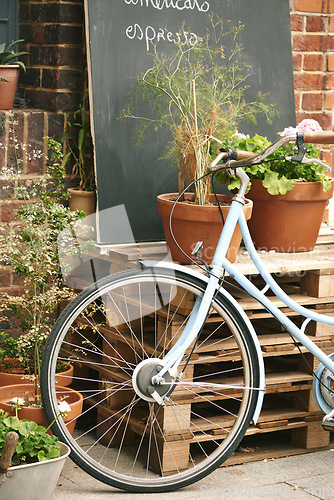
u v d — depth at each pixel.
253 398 3.03
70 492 2.89
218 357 3.15
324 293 3.36
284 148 3.34
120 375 3.29
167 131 3.61
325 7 4.29
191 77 3.50
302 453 3.38
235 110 3.46
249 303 3.21
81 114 3.65
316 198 3.32
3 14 3.81
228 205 3.22
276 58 4.01
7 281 3.53
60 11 3.61
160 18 3.64
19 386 3.16
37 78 3.77
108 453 3.28
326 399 3.21
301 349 3.34
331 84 4.39
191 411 3.37
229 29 3.87
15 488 2.55
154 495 2.90
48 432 2.95
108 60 3.49
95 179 3.46
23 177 3.54
